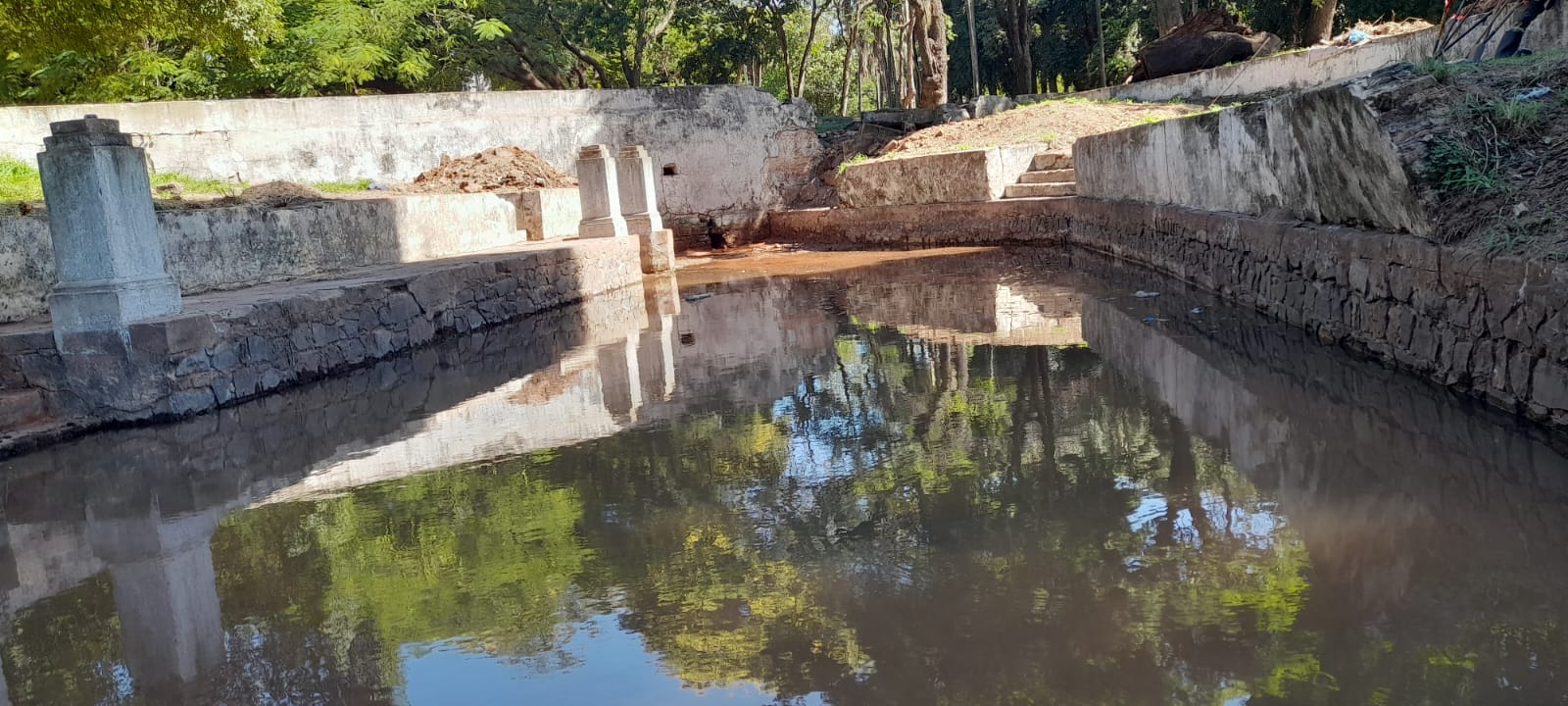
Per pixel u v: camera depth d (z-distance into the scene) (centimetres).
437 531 462
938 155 1942
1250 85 1989
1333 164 687
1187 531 394
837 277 1481
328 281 1047
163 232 957
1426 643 296
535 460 574
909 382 712
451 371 908
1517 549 354
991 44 3966
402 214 1358
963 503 449
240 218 1060
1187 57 2341
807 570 386
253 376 824
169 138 1805
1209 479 454
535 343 1041
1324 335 725
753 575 385
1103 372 695
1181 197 1161
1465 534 370
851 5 3828
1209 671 288
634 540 431
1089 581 354
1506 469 429
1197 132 1073
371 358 977
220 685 327
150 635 371
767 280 1525
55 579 439
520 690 309
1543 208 499
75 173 724
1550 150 538
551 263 1360
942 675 297
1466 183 539
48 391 736
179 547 469
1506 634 298
